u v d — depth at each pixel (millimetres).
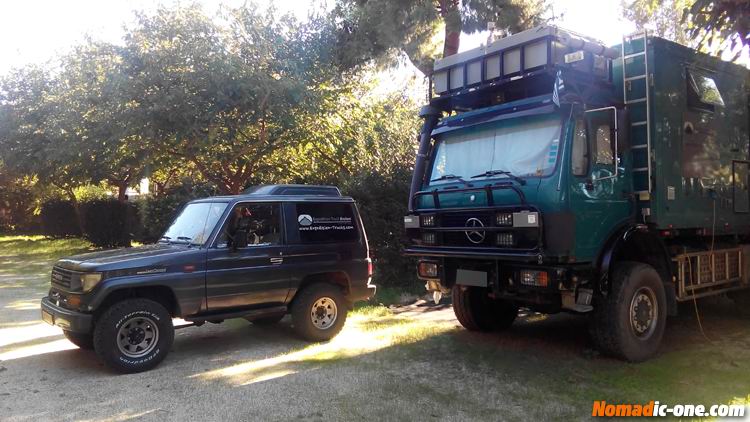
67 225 29969
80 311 5957
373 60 15805
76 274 6027
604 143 6059
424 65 15031
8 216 37125
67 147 15828
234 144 13555
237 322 8578
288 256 7078
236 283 6637
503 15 13508
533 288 5684
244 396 5258
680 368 5828
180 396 5277
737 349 6539
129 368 5969
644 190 6270
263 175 15266
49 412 4902
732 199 7465
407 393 5273
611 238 5973
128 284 5949
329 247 7453
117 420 4703
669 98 6508
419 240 6820
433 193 6637
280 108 12734
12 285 13180
